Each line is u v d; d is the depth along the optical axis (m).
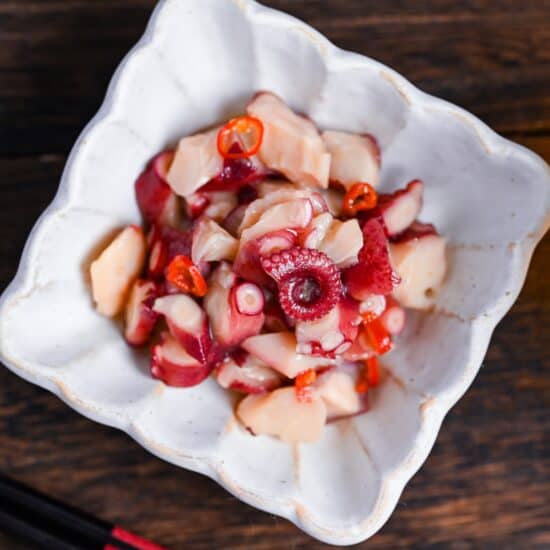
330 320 0.48
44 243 0.47
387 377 0.50
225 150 0.48
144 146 0.49
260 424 0.49
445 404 0.47
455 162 0.49
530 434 0.53
